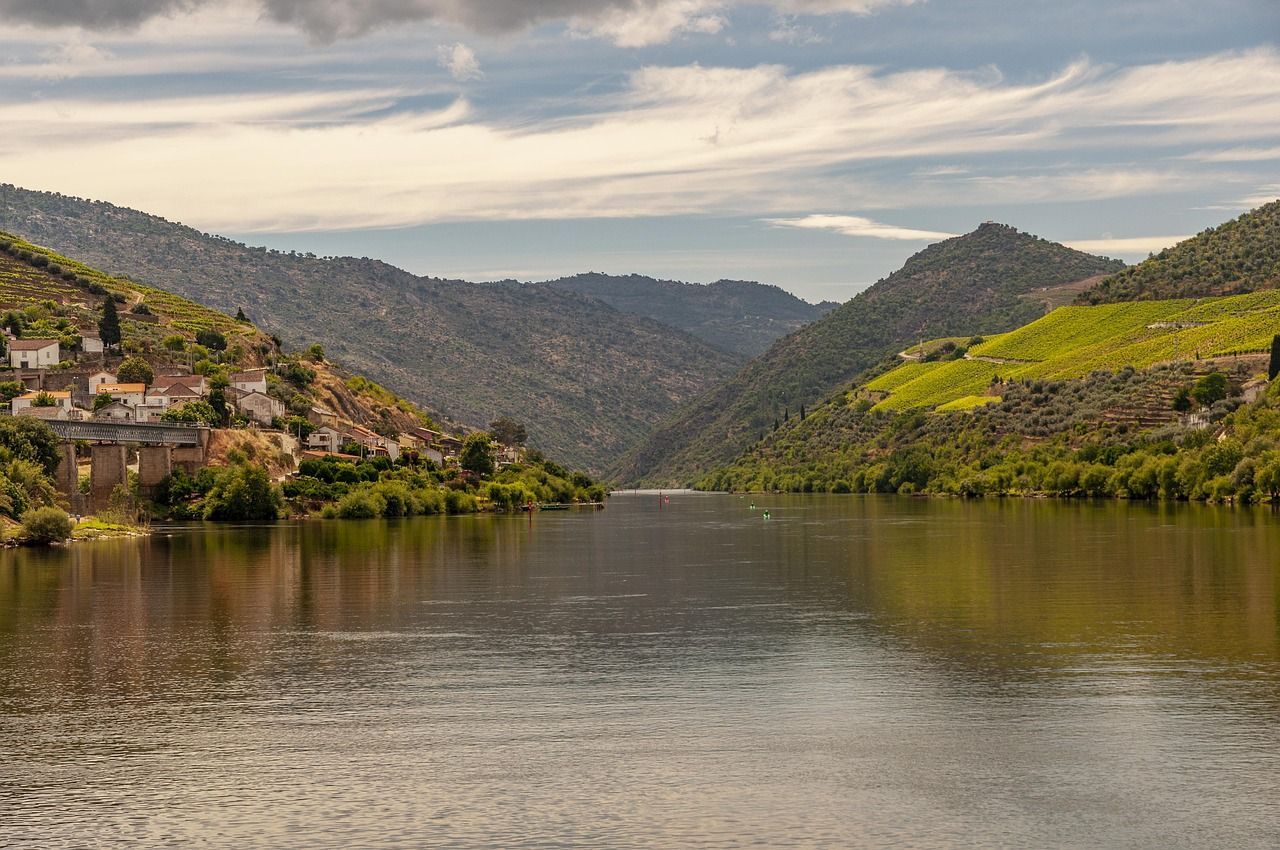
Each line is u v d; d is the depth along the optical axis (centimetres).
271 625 9175
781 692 6912
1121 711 6431
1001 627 8850
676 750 5841
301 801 5200
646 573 12531
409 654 8025
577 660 7806
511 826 4922
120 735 6128
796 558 14000
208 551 14850
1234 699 6644
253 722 6344
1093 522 18888
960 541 15900
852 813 5034
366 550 15162
